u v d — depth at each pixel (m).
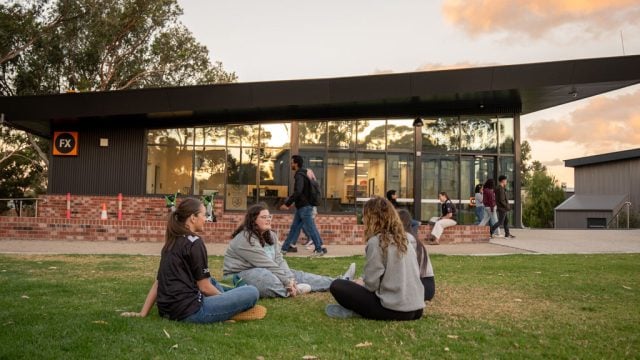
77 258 9.31
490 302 5.66
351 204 18.25
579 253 10.80
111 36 27.05
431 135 18.67
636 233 16.14
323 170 18.33
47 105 17.17
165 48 29.12
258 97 16.84
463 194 18.53
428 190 18.50
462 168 18.61
